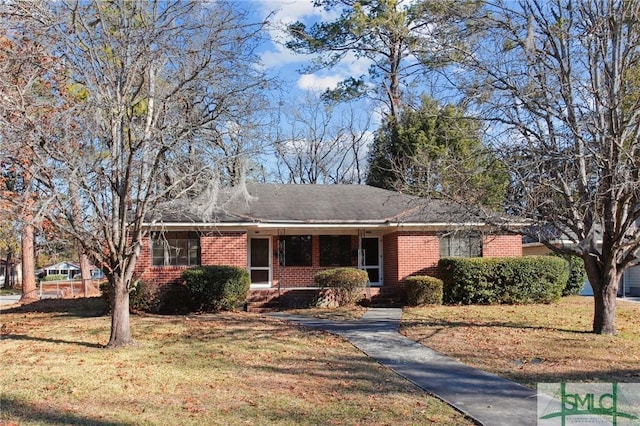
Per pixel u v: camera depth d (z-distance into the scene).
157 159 10.46
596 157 10.87
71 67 10.14
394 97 29.27
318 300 18.78
